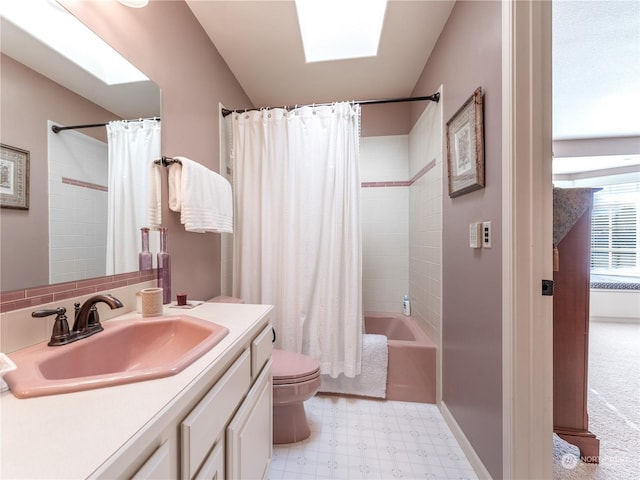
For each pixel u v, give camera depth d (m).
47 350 0.70
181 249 1.39
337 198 1.79
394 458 1.34
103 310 0.95
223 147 1.86
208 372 0.64
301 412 1.47
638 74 2.04
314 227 1.81
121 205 1.04
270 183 1.85
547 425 0.96
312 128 1.83
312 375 1.41
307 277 1.82
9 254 0.69
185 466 0.57
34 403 0.50
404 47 1.82
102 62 0.96
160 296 1.02
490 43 1.13
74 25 0.86
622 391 1.93
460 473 1.26
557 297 1.33
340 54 1.92
